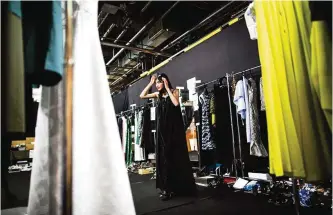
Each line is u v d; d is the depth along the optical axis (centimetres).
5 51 68
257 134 283
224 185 330
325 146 95
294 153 100
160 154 274
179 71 526
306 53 101
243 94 300
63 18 91
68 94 87
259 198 249
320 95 88
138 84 707
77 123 93
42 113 97
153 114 479
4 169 92
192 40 546
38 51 70
